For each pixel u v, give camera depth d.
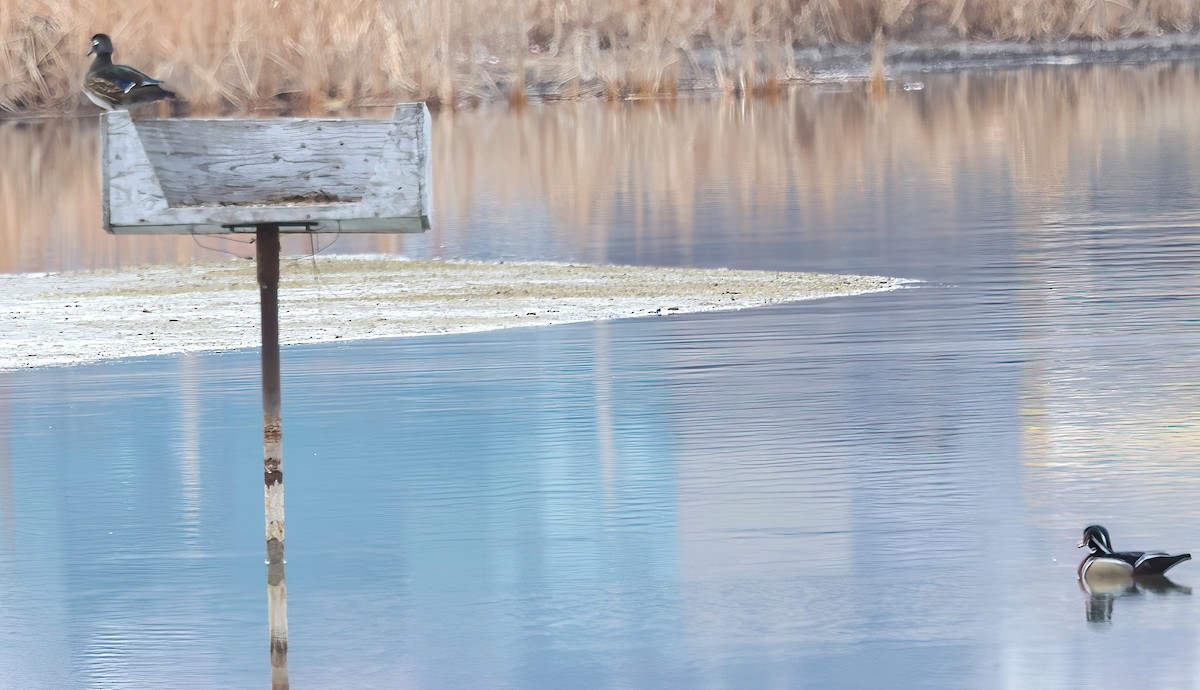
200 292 38.75
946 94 98.94
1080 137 73.19
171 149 16.44
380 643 16.80
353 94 93.88
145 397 27.95
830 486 21.55
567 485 21.94
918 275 38.84
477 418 25.78
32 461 24.02
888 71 115.31
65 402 27.75
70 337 33.59
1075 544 19.05
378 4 94.62
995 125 80.31
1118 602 17.25
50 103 93.31
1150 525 19.59
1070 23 120.31
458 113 95.31
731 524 20.09
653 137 79.56
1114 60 119.44
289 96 92.62
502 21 101.94
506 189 60.72
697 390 27.34
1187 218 47.16
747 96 100.62
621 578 18.36
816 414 25.45
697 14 107.12
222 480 22.81
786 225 48.50
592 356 30.44
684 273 40.00
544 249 44.81
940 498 20.89
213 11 91.75
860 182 59.31
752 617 17.12
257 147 16.58
